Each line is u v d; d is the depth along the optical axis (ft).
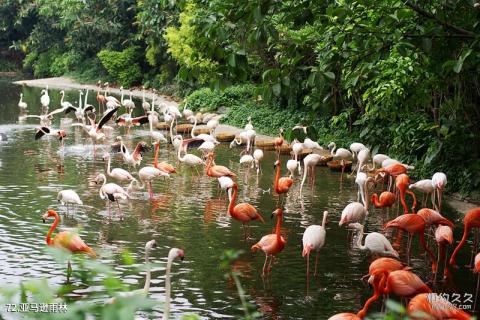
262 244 30.63
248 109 86.38
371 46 28.71
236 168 58.23
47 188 46.44
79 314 6.65
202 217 40.29
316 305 26.84
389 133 61.72
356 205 36.37
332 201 46.03
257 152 55.57
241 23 29.37
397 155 58.03
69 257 7.75
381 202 40.91
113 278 7.34
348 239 36.60
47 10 146.41
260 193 48.08
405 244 36.22
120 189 40.09
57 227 36.52
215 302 26.66
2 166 54.34
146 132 80.12
